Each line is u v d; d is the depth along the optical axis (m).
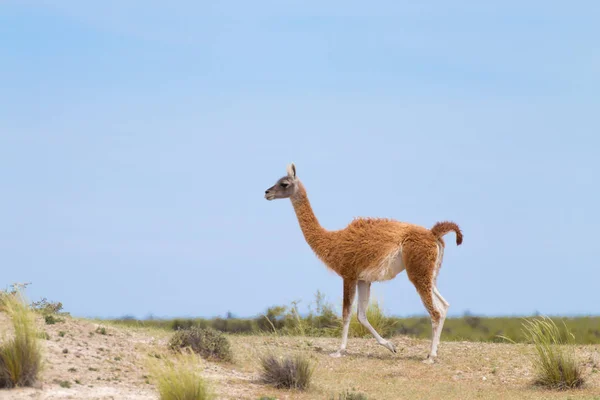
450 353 66.00
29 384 39.81
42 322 55.44
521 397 48.62
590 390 51.28
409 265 61.19
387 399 46.75
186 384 39.88
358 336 77.56
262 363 49.91
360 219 65.12
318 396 45.94
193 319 109.69
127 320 85.50
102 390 41.12
